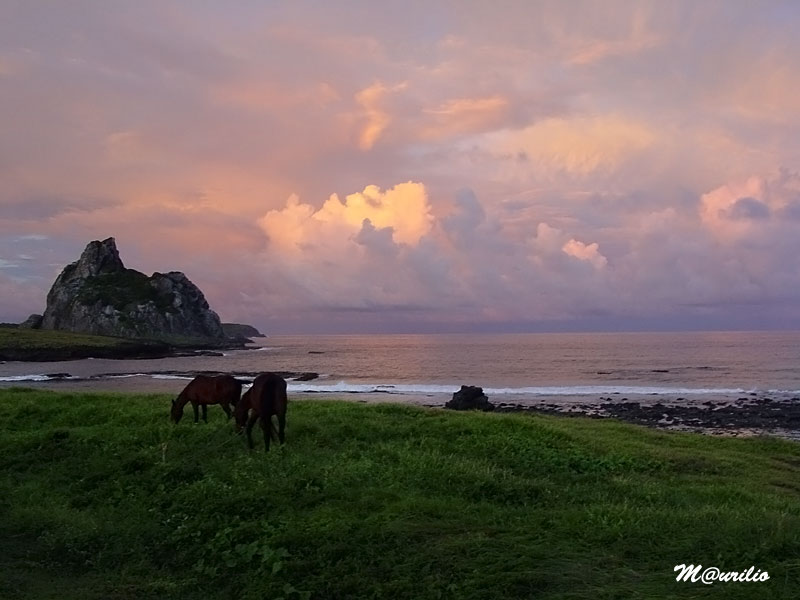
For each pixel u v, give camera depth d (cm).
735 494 1094
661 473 1277
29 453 1180
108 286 15612
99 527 828
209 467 1063
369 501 888
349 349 15400
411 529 762
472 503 912
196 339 15400
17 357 9800
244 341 18425
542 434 1502
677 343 16462
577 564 660
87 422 1530
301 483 964
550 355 11194
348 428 1414
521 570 645
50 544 784
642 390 4928
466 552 695
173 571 731
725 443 1738
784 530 730
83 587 682
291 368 8325
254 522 813
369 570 673
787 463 1548
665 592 588
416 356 11525
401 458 1155
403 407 1853
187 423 1441
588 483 1114
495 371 7500
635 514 837
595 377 6456
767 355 10188
